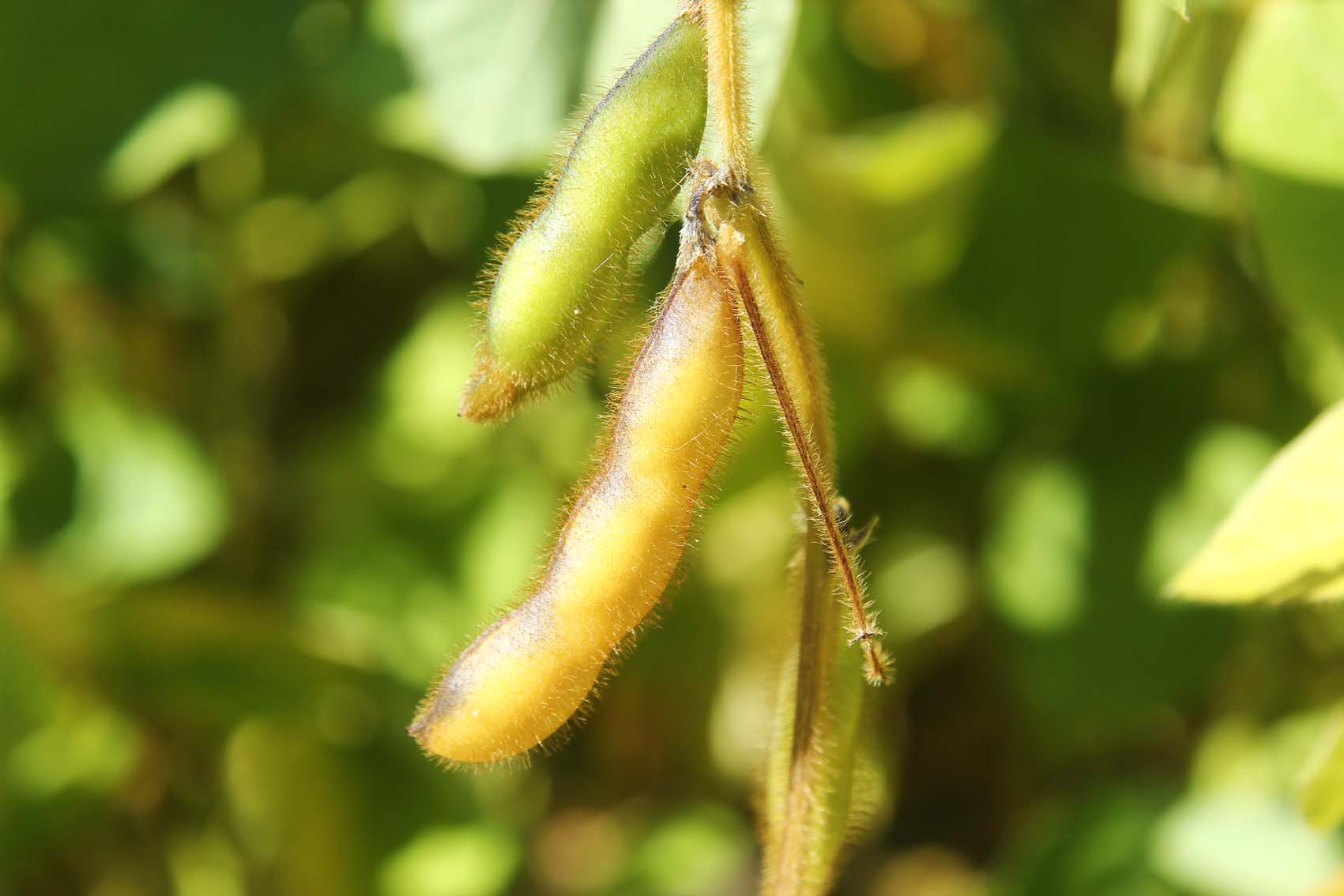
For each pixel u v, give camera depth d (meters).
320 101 0.54
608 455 0.40
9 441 0.56
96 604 0.56
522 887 0.64
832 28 0.54
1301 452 0.42
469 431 0.61
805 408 0.41
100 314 0.60
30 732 0.56
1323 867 0.52
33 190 0.52
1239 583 0.42
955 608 0.60
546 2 0.48
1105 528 0.54
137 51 0.52
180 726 0.60
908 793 0.67
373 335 0.66
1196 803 0.54
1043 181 0.52
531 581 0.41
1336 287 0.46
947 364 0.57
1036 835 0.56
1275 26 0.46
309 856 0.60
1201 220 0.52
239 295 0.62
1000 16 0.53
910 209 0.52
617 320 0.41
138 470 0.56
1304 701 0.55
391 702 0.59
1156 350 0.55
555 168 0.42
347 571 0.60
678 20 0.41
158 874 0.60
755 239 0.40
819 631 0.42
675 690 0.64
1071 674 0.54
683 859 0.61
